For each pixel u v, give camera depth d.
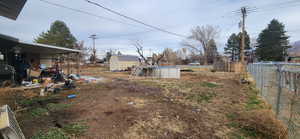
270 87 4.18
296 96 2.37
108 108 3.92
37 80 7.44
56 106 3.96
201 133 2.70
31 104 4.10
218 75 14.23
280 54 29.91
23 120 3.01
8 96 4.81
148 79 11.16
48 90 5.73
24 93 5.32
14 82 6.71
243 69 14.78
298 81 2.33
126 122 3.08
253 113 3.61
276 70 3.55
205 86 7.79
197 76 13.51
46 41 27.28
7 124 1.73
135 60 31.64
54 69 10.08
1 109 2.20
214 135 2.63
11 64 7.94
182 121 3.21
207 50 33.62
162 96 5.49
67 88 6.51
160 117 3.40
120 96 5.32
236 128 2.89
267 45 31.61
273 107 3.84
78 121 3.05
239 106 4.34
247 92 6.31
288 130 2.42
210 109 4.05
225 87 7.51
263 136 2.56
